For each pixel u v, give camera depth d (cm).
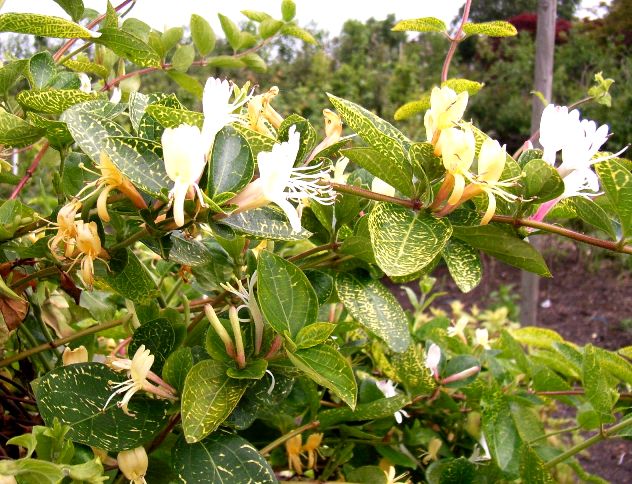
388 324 32
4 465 21
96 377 28
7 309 31
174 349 30
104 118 26
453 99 28
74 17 39
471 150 27
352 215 33
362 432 41
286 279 28
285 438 38
